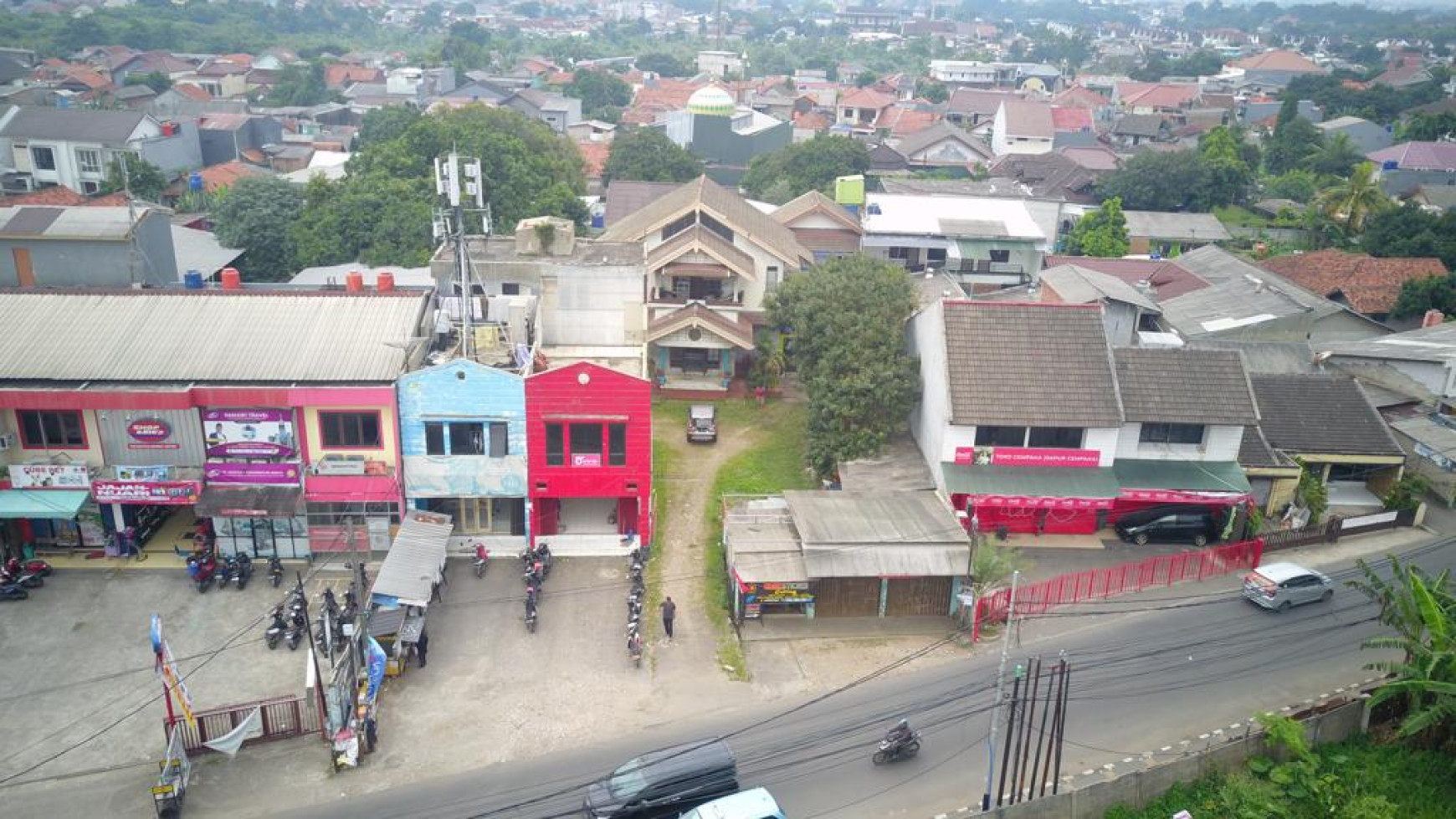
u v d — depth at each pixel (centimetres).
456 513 4478
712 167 12619
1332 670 3728
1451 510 5031
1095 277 6506
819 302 5259
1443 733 3341
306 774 3183
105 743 3294
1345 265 7831
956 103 17350
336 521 4291
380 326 4428
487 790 3114
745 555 4059
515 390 4188
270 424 4172
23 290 4475
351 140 13638
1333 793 3127
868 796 3097
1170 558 4419
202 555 4156
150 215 5978
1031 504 4397
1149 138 15875
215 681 3572
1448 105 14712
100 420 4138
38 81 14912
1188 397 4622
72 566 4219
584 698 3559
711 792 2997
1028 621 4047
